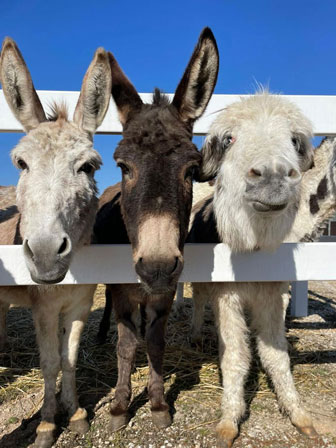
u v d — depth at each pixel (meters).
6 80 2.02
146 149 1.90
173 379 2.95
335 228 9.94
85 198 2.08
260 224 2.08
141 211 1.80
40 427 2.17
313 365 3.24
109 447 2.15
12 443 2.20
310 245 2.24
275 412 2.52
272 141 1.93
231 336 2.43
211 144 2.28
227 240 2.21
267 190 1.77
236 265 2.22
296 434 2.28
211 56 2.08
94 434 2.27
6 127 2.32
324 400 2.68
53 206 1.82
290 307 5.24
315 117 2.41
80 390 2.79
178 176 1.88
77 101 2.39
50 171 1.89
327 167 3.76
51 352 2.28
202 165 2.37
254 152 1.93
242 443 2.19
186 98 2.16
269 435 2.26
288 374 2.48
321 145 3.81
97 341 3.64
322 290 6.55
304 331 4.19
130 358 2.42
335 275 2.26
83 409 2.38
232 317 2.44
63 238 1.78
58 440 2.21
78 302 2.40
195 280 2.20
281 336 2.51
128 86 2.25
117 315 2.48
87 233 2.22
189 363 3.23
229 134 2.17
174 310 4.80
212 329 4.14
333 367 3.21
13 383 2.82
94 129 2.23
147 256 1.70
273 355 2.49
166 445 2.16
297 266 2.25
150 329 2.45
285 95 2.39
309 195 3.88
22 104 2.15
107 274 2.12
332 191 3.75
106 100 2.09
